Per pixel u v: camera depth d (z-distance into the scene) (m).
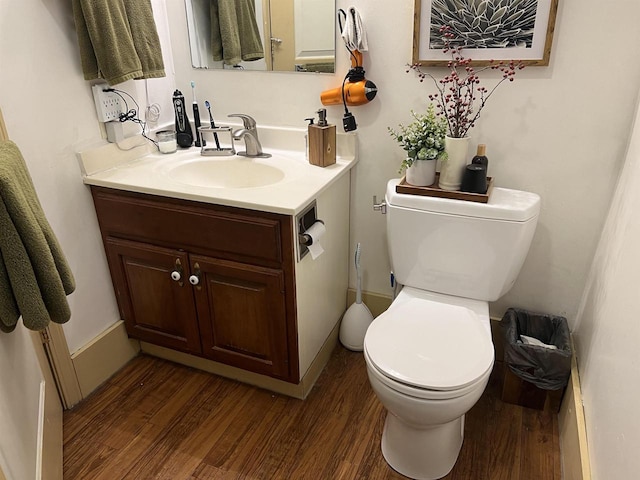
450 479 1.53
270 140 2.04
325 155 1.81
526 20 1.52
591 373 1.46
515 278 1.68
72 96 1.65
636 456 0.95
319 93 1.90
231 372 1.96
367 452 1.63
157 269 1.80
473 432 1.71
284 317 1.66
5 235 1.07
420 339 1.46
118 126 1.82
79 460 1.60
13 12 1.41
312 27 1.81
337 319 2.14
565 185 1.70
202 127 2.09
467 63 1.62
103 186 1.72
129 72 1.67
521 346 1.71
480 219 1.57
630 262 1.26
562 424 1.69
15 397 1.20
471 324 1.54
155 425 1.75
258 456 1.62
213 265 1.67
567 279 1.83
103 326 1.94
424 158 1.59
